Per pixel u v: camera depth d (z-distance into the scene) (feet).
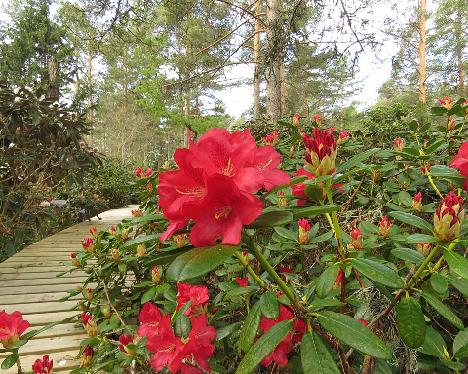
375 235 5.29
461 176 3.58
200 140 2.55
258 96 41.19
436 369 4.09
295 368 4.04
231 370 4.82
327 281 3.08
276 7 24.02
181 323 4.33
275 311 2.91
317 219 6.98
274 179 2.76
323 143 3.07
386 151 6.06
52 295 11.25
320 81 56.29
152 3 24.91
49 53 52.26
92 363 5.74
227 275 6.80
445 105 7.86
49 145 16.26
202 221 2.41
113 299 8.50
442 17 45.57
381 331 3.91
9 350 4.69
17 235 15.24
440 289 2.98
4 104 14.29
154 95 38.11
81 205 26.13
